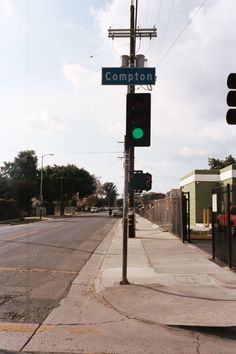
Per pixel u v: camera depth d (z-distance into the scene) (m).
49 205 99.62
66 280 12.55
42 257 17.39
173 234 28.48
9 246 21.45
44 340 7.27
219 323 7.86
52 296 10.45
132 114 11.33
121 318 8.53
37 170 96.31
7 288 11.29
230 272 13.10
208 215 40.16
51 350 6.80
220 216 15.48
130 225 26.36
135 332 7.71
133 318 8.47
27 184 86.62
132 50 27.03
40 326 8.04
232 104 9.20
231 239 14.06
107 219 61.12
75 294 10.71
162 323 8.02
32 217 75.81
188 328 7.80
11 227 40.53
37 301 9.93
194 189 44.38
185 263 15.11
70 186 96.75
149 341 7.26
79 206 127.50
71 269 14.58
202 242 22.80
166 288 10.68
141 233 30.41
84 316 8.70
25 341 7.20
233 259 14.84
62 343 7.13
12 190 85.69
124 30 27.05
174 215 27.97
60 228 37.19
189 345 7.09
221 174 43.25
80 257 17.69
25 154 95.12
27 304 9.63
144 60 20.39
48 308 9.32
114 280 11.95
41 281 12.33
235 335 7.59
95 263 16.11
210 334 7.62
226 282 11.48
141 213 90.75
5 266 14.92
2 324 8.12
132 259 16.56
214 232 16.22
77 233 30.97
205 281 11.66
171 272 13.23
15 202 69.31
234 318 8.16
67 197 100.62
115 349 6.88
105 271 13.62
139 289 10.60
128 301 9.52
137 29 27.06
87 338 7.39
